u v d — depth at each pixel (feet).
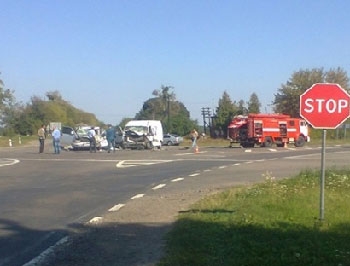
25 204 55.21
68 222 45.09
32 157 130.62
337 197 51.85
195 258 30.68
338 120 39.17
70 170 95.04
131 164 108.58
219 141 258.78
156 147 184.03
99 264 30.99
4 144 236.43
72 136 195.11
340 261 29.53
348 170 80.79
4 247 35.99
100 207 53.11
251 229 37.22
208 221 41.19
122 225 42.78
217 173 88.74
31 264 31.37
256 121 205.98
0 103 315.99
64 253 33.86
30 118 356.18
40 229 42.14
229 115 316.81
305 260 29.45
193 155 140.77
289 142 208.95
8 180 78.59
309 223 39.47
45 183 74.79
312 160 121.49
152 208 51.19
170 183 74.02
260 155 141.49
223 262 29.63
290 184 62.64
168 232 38.96
